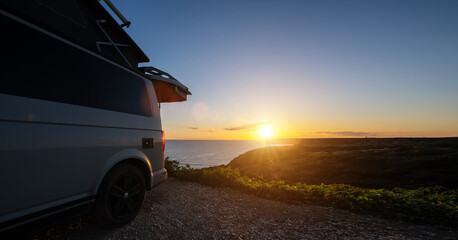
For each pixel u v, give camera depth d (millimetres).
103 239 2447
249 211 3922
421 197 5059
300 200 4781
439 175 26109
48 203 1852
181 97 4855
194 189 5176
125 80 2902
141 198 2971
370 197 4641
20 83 1718
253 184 5492
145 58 4219
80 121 2152
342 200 4559
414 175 28297
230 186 5543
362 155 47094
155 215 3307
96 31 2979
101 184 2412
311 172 36094
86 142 2211
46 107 1863
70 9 2562
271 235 2982
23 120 1685
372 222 3643
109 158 2473
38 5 2176
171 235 2732
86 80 2307
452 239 3012
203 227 3064
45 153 1826
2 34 1662
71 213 2061
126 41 3678
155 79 3625
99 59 2531
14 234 1622
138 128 3000
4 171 1553
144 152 3090
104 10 3004
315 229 3264
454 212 3838
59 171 1938
